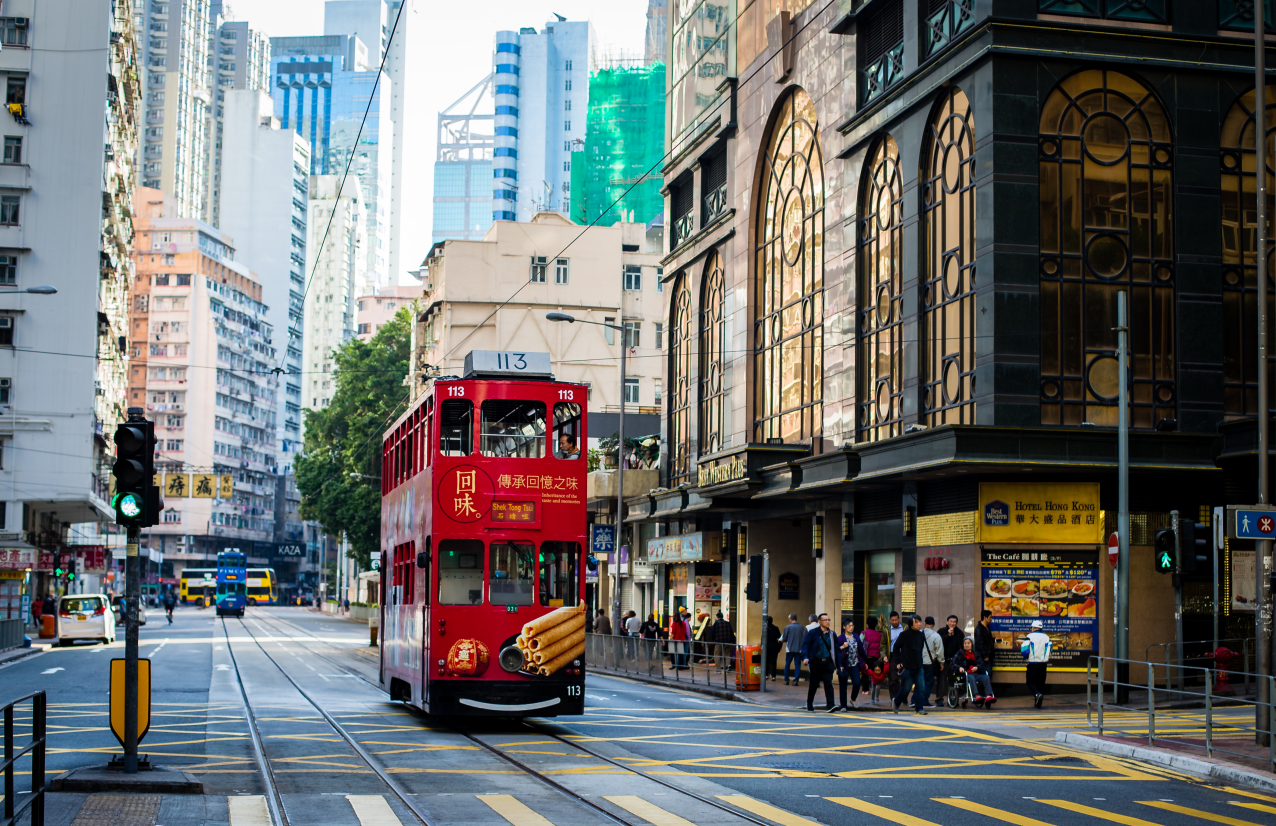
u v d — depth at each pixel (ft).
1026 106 87.04
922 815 39.60
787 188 120.88
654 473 156.87
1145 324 88.63
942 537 91.40
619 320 230.68
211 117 627.87
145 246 481.87
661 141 333.21
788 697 91.66
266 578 420.36
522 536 64.18
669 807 40.32
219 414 485.15
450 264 226.79
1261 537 57.57
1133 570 86.99
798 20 118.42
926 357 94.58
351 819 37.70
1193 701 79.05
